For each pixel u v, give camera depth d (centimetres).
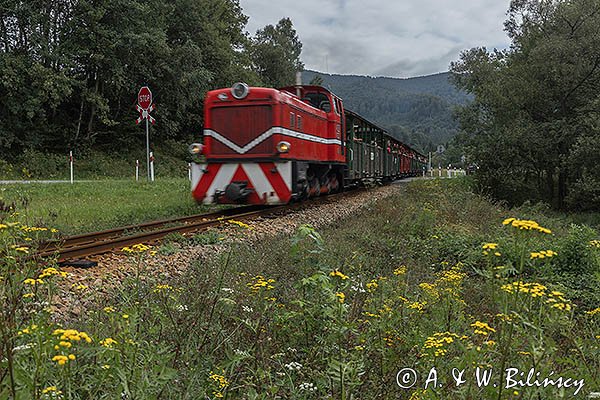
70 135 3012
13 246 322
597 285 733
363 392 321
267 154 1238
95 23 2809
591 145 2311
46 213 1098
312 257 648
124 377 236
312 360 348
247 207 1423
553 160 2603
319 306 371
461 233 1053
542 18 2842
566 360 290
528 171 2797
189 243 845
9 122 2686
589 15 2598
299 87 1686
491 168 2700
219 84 3816
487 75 2897
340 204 1520
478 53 2938
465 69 2941
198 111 3956
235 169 1258
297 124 1356
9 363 208
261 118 1242
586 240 833
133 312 311
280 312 429
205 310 405
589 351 359
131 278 466
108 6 2847
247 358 339
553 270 811
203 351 353
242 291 468
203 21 3628
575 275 801
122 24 2930
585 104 2662
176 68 3234
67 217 1109
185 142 3812
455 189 2339
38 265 340
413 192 2056
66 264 667
